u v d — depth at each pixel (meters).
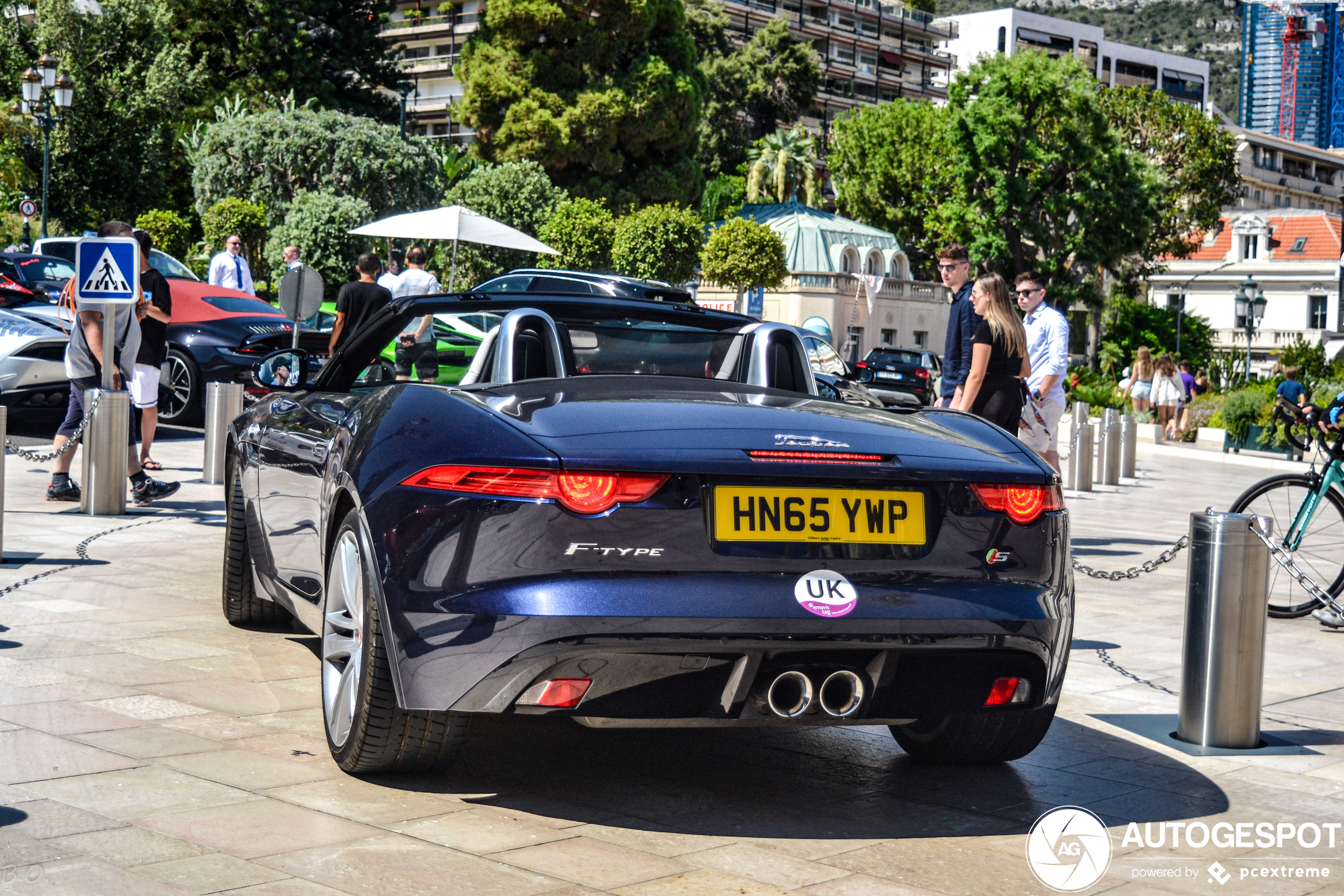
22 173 44.00
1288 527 7.22
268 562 4.84
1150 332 66.19
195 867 2.85
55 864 2.83
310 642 5.24
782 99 74.62
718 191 66.00
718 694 3.12
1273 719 4.86
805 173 71.19
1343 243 81.94
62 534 7.77
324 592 3.80
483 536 3.09
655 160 55.16
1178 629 6.59
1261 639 4.41
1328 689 5.44
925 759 4.05
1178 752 4.31
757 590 3.09
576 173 53.69
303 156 37.88
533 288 16.11
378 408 3.70
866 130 68.25
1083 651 5.95
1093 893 3.00
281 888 2.76
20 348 12.31
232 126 38.12
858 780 3.84
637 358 4.48
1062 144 54.97
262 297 34.62
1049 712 3.81
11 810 3.17
